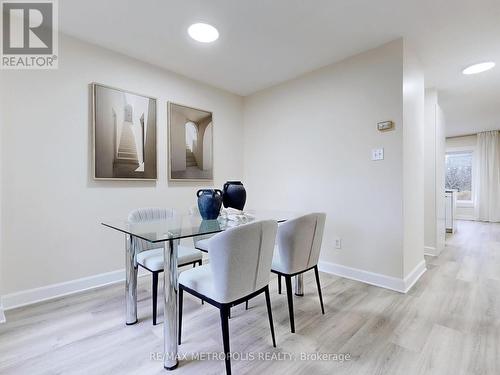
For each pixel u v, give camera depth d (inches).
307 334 65.7
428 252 137.9
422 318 73.1
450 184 290.8
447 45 95.1
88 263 92.7
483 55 102.2
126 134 100.5
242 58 104.7
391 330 67.3
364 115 99.3
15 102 78.0
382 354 58.0
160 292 90.3
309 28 84.8
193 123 124.0
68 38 87.6
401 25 83.0
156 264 71.2
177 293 56.6
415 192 103.0
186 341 63.3
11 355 57.5
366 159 98.7
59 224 86.3
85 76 91.3
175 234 57.7
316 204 115.3
